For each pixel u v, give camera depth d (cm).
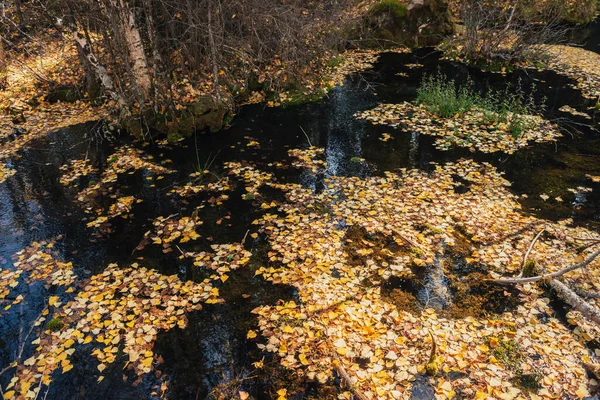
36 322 462
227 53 1028
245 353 432
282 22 951
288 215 637
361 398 382
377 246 574
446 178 729
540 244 572
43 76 1088
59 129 928
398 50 1476
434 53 1450
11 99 1034
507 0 1505
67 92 1050
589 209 650
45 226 624
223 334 452
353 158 798
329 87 1142
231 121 963
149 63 957
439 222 614
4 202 682
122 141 877
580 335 448
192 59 966
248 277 526
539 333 450
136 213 653
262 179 732
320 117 984
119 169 768
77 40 809
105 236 603
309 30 1117
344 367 411
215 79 898
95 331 449
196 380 407
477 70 1295
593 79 1191
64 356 425
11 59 1152
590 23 1770
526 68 1295
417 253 558
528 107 1028
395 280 520
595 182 721
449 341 439
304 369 414
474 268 539
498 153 819
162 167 776
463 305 488
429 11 1483
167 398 391
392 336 445
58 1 819
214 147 849
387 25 1469
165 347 439
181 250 573
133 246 583
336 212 641
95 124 936
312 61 1138
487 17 1334
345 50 1443
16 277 525
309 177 740
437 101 998
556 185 715
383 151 829
